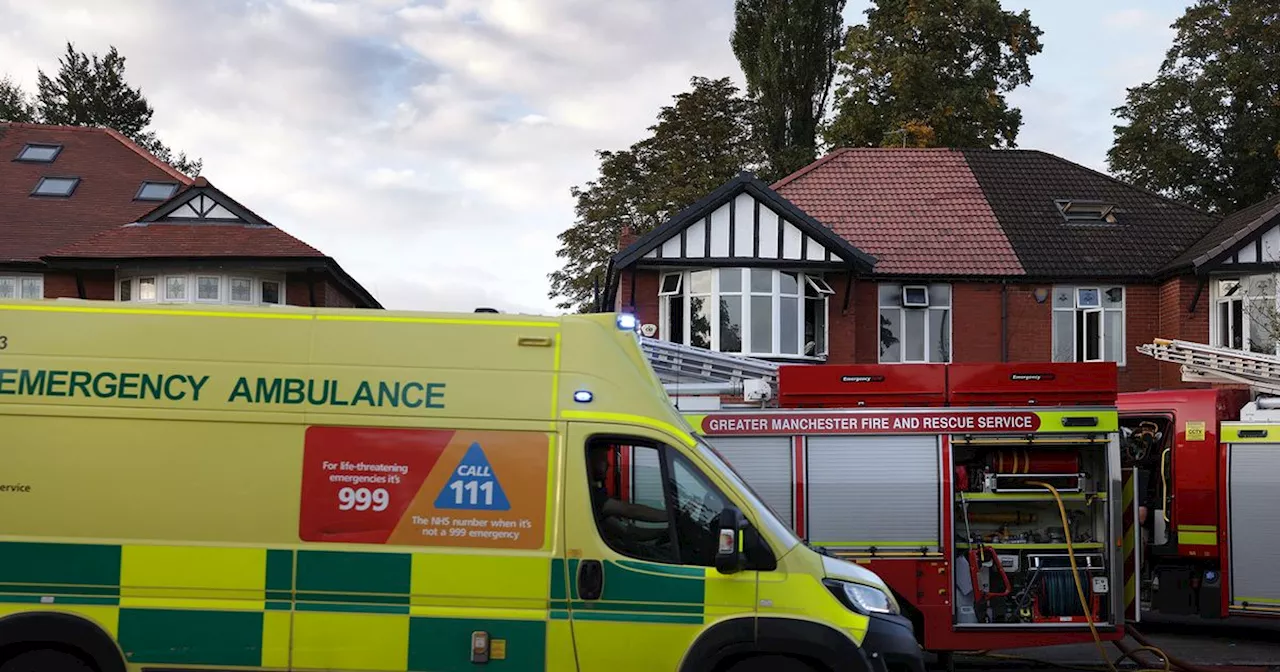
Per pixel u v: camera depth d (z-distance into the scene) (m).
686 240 23.94
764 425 10.62
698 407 10.93
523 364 6.91
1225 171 36.56
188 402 6.79
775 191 25.55
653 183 39.88
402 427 6.77
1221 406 13.16
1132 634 10.83
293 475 6.73
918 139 34.12
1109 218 26.75
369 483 6.73
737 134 41.06
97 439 6.75
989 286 25.27
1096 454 10.52
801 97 39.44
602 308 29.66
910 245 25.66
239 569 6.65
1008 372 10.54
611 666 6.59
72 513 6.69
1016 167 28.17
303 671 6.62
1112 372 10.40
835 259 24.16
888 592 7.07
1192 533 13.11
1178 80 36.53
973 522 10.67
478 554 6.66
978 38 35.97
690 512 6.77
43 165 30.05
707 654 6.56
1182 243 26.16
